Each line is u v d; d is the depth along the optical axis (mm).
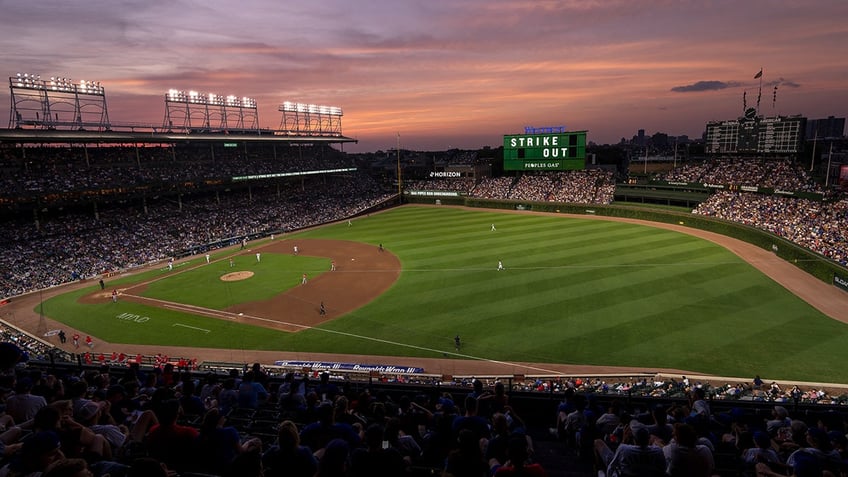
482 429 8438
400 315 40969
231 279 54469
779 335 33531
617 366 30438
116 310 45188
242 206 90062
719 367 29609
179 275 57094
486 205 101375
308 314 42562
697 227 70062
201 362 33750
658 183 88062
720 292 42281
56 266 57688
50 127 68250
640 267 50594
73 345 37656
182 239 71812
